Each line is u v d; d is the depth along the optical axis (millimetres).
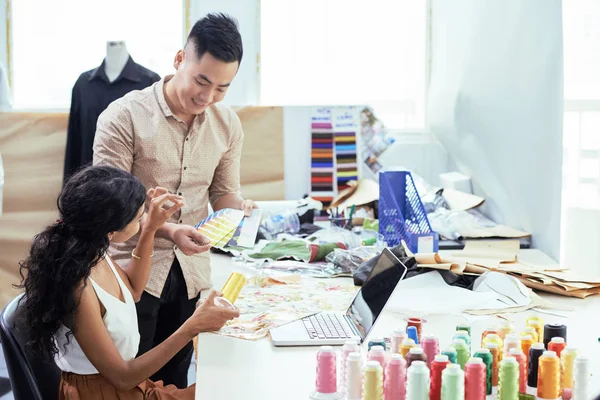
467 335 1713
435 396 1469
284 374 1755
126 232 1979
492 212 3965
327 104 4609
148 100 2518
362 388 1549
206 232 2414
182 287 2580
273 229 3545
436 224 3596
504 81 3684
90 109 4195
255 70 4605
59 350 1936
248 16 4559
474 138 4090
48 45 4555
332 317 2211
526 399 1567
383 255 2176
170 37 4590
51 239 1870
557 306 2359
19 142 4387
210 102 2445
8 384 3721
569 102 3945
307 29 4637
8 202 4391
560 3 3166
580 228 3525
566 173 4000
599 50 3912
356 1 4641
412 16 4660
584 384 1530
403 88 4711
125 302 2049
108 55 4203
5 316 1923
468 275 2629
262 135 4348
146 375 1897
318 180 4352
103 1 4551
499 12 3715
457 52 4199
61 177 4426
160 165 2535
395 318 2223
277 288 2615
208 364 1823
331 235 3312
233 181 2801
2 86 4461
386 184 3236
